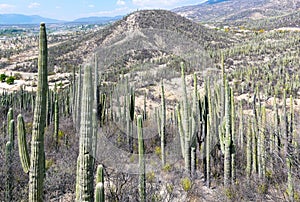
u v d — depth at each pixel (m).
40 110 3.27
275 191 7.04
